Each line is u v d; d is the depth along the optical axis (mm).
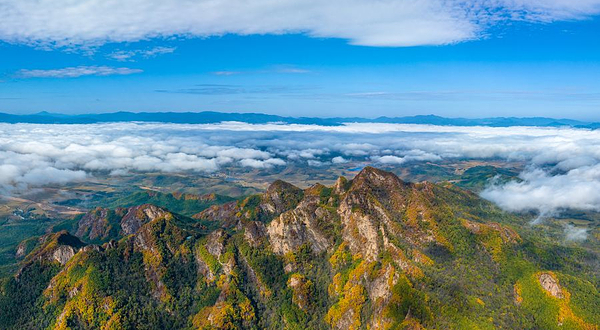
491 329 164125
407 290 179625
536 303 181375
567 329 169875
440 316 171125
